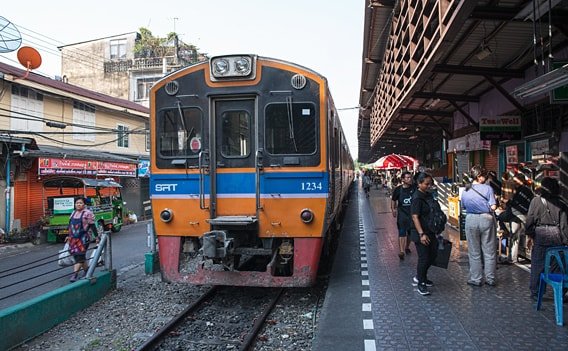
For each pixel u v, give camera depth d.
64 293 6.30
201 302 6.96
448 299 6.13
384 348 4.54
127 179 23.77
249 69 6.63
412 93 10.26
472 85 11.62
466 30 7.36
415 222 6.30
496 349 4.43
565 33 6.72
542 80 5.19
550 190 5.68
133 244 14.47
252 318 6.31
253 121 6.72
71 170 17.67
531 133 9.90
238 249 6.59
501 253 8.50
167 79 6.94
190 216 6.74
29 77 17.22
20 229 16.02
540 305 5.57
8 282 9.41
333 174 8.29
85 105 21.00
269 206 6.55
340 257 9.46
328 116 6.68
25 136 17.19
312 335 5.50
